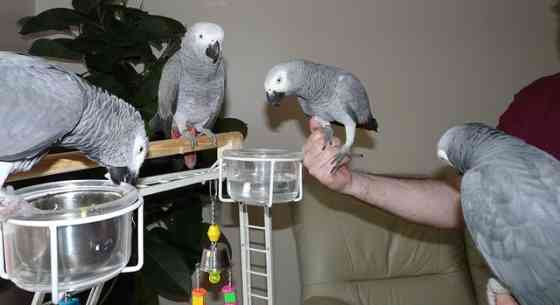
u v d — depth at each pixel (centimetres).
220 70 220
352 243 272
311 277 265
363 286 269
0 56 130
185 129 223
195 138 173
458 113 325
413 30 320
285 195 160
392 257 278
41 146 127
